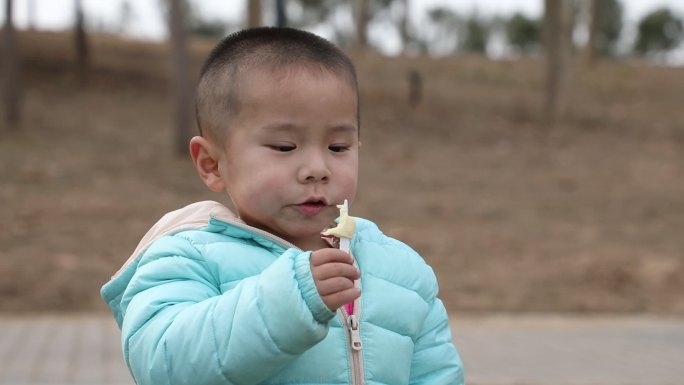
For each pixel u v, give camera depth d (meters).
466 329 8.66
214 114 2.43
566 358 7.53
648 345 8.09
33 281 9.66
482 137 19.28
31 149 15.72
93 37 26.44
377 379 2.38
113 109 19.19
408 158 17.28
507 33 44.00
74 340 7.69
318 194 2.33
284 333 2.05
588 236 12.94
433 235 12.58
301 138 2.33
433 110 21.31
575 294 10.23
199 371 2.12
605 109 22.97
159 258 2.38
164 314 2.22
